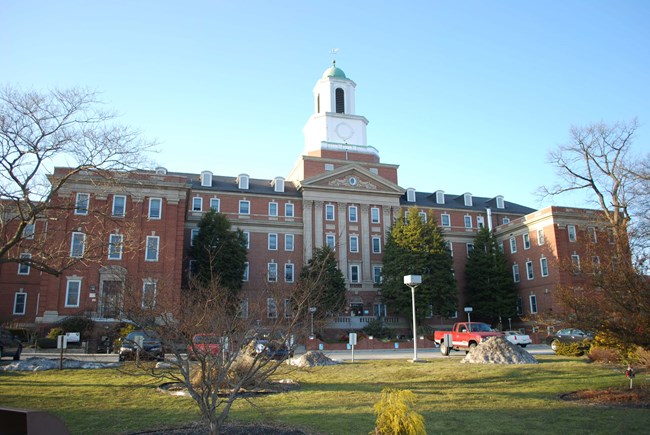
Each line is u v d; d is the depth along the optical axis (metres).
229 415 12.53
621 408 12.91
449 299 56.88
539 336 48.22
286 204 63.06
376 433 8.23
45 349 37.19
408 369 22.31
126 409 13.42
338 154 66.56
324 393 15.94
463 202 73.62
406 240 57.06
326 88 70.62
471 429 10.99
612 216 40.22
